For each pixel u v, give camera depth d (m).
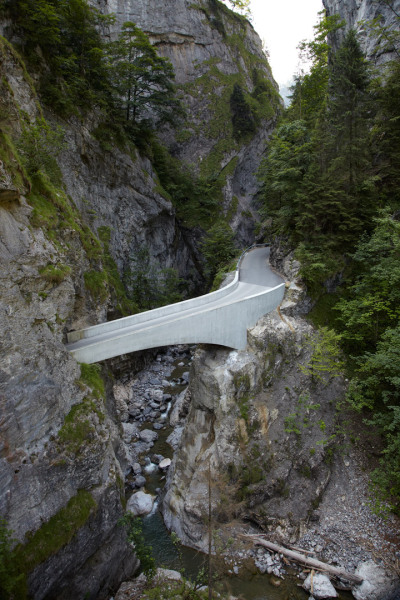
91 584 13.12
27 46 25.70
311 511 17.55
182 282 48.97
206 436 20.22
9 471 10.83
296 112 35.22
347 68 24.59
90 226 30.03
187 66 58.75
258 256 37.78
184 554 16.69
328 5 45.81
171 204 45.19
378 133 27.00
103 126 34.44
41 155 17.09
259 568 15.70
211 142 57.38
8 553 9.98
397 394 17.44
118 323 20.00
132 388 31.67
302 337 22.19
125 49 39.09
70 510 12.45
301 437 19.39
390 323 20.55
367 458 19.02
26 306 12.46
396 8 33.97
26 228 13.41
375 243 21.16
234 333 21.19
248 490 17.56
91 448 13.61
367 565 15.12
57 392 12.98
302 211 25.20
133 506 19.00
